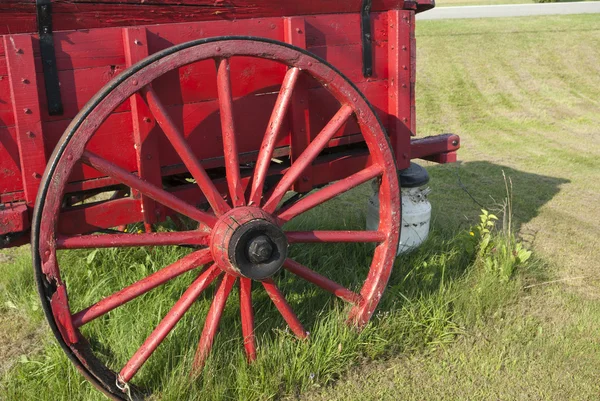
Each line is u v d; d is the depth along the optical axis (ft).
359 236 10.12
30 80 7.86
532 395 9.77
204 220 8.82
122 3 8.34
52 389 9.40
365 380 10.11
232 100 9.46
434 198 18.80
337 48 10.55
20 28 7.81
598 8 64.49
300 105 10.26
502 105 33.88
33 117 7.97
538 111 32.65
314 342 10.25
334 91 9.37
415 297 11.69
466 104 34.01
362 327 10.55
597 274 13.79
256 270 8.66
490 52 44.27
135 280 11.99
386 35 11.15
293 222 14.83
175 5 8.75
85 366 8.41
